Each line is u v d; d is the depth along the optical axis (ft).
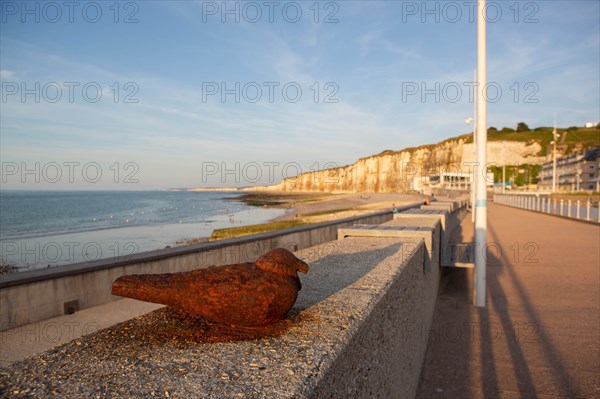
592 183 269.23
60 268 20.03
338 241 18.58
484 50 27.73
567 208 101.71
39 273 18.84
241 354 6.04
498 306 26.18
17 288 17.79
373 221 55.11
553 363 17.57
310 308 8.35
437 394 15.29
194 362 5.74
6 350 15.42
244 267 7.23
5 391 4.78
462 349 19.40
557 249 48.32
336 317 7.75
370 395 8.25
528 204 130.31
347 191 469.98
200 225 121.19
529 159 408.87
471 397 14.99
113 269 21.77
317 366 5.65
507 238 59.36
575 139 414.82
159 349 6.19
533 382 15.99
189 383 5.08
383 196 230.89
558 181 323.37
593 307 25.21
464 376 16.69
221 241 28.91
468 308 25.93
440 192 188.75
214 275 6.93
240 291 6.73
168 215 175.63
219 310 6.68
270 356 5.98
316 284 10.40
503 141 424.46
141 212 198.49
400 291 11.87
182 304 6.64
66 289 19.72
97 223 133.39
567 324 22.34
